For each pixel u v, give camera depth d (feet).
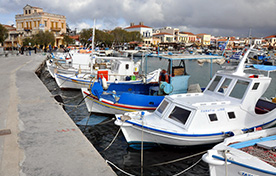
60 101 38.65
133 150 28.07
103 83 42.24
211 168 18.69
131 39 260.83
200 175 23.79
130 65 57.47
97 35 198.49
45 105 33.17
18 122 25.77
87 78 58.08
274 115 29.30
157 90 38.88
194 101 28.22
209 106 26.09
